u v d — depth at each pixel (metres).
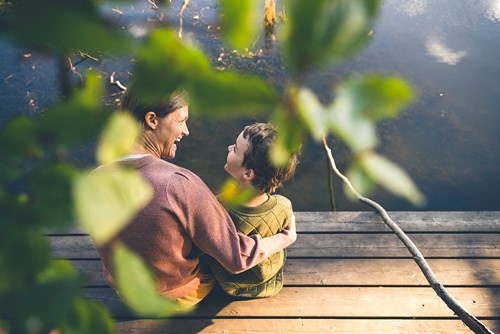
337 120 0.17
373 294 2.30
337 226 2.69
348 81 0.17
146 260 1.61
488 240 2.59
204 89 0.18
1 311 0.22
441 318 2.19
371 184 0.18
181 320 2.17
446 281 2.37
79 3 0.17
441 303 2.25
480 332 2.02
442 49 5.00
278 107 0.17
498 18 5.46
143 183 0.17
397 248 2.54
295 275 2.40
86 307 0.23
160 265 1.65
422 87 4.60
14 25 0.16
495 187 3.84
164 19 0.20
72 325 0.23
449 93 4.56
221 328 2.15
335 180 3.94
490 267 2.43
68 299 0.22
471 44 5.09
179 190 1.54
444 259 2.49
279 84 4.25
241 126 4.28
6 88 4.30
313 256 2.51
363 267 2.44
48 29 0.16
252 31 0.18
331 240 2.61
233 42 0.18
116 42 0.16
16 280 0.22
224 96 0.18
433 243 2.58
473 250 2.53
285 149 0.18
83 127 0.20
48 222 0.22
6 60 4.57
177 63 0.19
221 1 0.18
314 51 0.16
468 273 2.40
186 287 1.87
